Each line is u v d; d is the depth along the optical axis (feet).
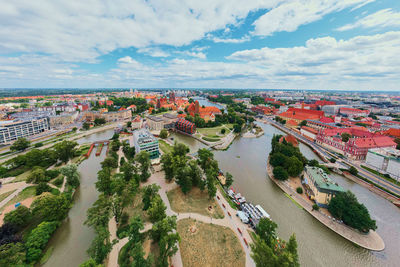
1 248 165.78
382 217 255.09
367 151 422.82
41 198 227.20
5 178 331.36
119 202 232.12
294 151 394.73
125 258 178.09
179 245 199.00
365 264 187.11
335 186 262.67
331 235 221.25
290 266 135.74
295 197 289.74
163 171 369.30
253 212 248.32
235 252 191.93
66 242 208.03
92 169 388.57
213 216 242.99
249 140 625.00
